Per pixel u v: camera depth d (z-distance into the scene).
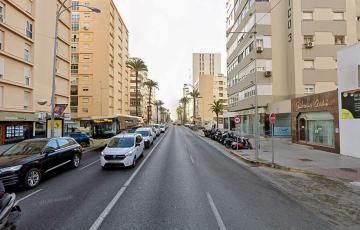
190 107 159.00
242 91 40.84
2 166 8.45
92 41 57.06
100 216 6.10
